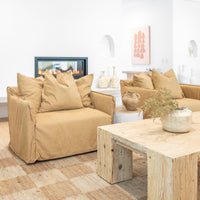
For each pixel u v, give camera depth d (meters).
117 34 5.68
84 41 5.33
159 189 1.62
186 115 2.02
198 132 2.07
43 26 4.91
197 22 6.54
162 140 1.88
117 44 5.70
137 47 7.21
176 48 6.21
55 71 5.11
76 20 5.21
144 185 2.11
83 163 2.60
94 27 5.41
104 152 2.19
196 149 1.67
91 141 2.89
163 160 1.58
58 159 2.72
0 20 4.55
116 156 2.13
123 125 2.33
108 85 5.72
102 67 5.59
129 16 7.41
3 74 4.64
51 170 2.43
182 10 6.21
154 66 6.70
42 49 4.93
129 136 1.99
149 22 6.73
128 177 2.21
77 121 2.78
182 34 6.28
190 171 1.60
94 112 2.99
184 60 6.38
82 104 3.26
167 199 1.57
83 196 1.94
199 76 6.70
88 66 5.43
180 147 1.72
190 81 6.41
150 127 2.25
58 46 5.07
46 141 2.61
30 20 4.79
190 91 4.05
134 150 1.90
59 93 3.00
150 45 6.77
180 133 2.05
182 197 1.58
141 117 3.06
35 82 3.04
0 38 4.57
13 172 2.38
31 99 2.94
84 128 2.82
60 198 1.91
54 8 4.98
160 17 6.40
